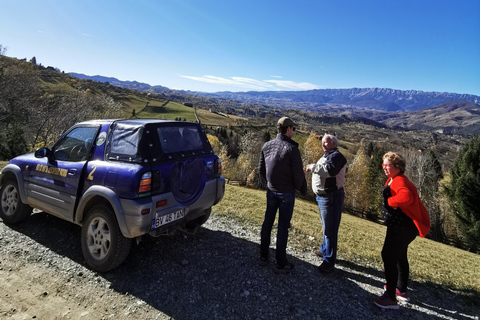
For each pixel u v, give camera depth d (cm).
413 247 728
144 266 341
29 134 3491
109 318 252
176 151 347
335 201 364
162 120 363
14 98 3700
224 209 649
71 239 388
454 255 758
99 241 322
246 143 5825
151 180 302
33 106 3619
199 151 388
